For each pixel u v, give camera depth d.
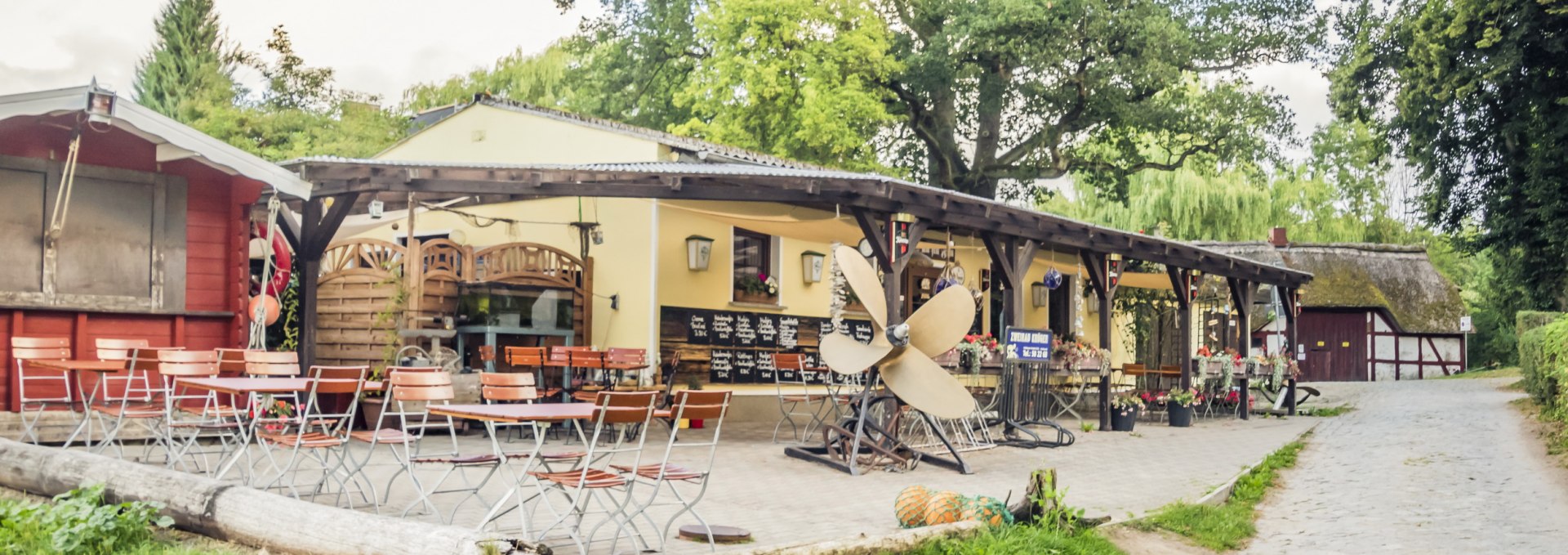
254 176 10.15
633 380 13.60
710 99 26.97
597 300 14.89
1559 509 9.11
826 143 26.22
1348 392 24.73
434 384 6.61
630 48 31.14
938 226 13.27
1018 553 6.48
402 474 8.56
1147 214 36.47
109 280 10.02
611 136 15.62
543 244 14.58
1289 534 8.41
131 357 8.00
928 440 11.74
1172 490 9.58
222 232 10.86
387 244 12.95
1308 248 35.75
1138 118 28.38
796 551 5.68
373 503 7.19
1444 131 21.48
